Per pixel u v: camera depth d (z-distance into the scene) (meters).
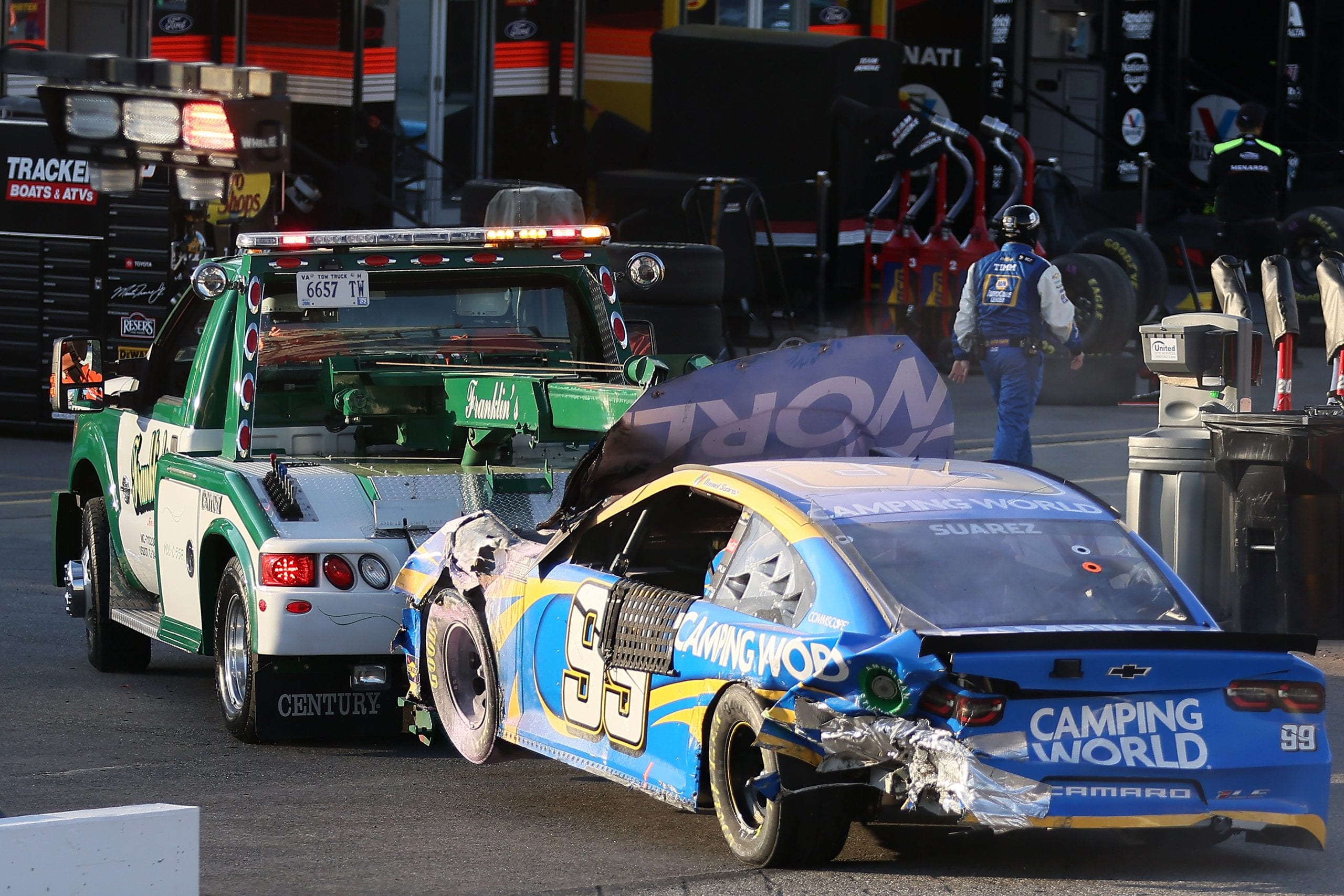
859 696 21.53
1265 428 38.03
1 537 56.12
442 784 29.61
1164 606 23.42
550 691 26.98
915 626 21.98
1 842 19.50
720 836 25.92
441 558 29.55
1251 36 117.44
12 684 38.03
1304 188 116.75
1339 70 117.25
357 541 31.16
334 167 85.00
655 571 27.33
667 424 28.17
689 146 89.62
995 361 51.31
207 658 41.81
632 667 25.00
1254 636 22.08
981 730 21.09
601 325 38.22
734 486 25.25
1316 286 96.81
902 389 29.64
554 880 23.53
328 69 84.94
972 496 25.03
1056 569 23.59
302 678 31.42
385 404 35.00
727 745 23.42
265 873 24.08
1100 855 24.61
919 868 23.75
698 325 67.88
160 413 37.28
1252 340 41.50
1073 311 51.66
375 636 31.03
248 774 30.30
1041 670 21.25
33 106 77.38
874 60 88.25
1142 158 96.06
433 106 94.31
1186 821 21.53
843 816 22.81
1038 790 21.00
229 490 32.38
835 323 87.75
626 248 67.12
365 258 35.62
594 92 94.81
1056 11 115.50
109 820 20.17
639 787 24.78
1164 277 89.62
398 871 24.14
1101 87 117.19
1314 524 38.38
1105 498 56.59
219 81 43.44
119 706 35.97
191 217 71.00
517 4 93.56
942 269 87.12
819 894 22.44
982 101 98.62
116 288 74.31
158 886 20.44
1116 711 21.56
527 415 33.22
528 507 32.44
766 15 96.19
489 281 37.75
